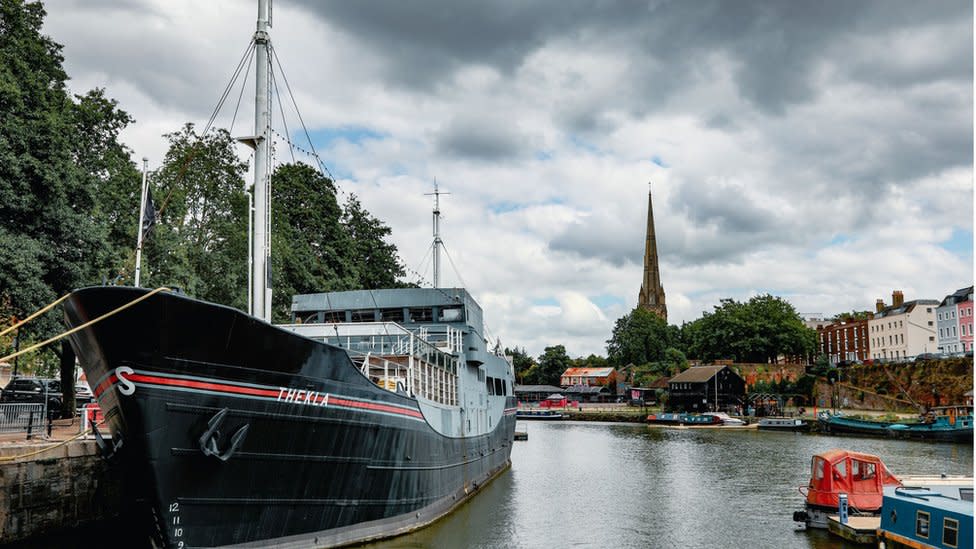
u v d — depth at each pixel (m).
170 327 15.02
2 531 18.72
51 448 19.67
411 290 32.28
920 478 25.80
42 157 28.81
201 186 48.09
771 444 65.00
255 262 21.84
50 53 33.69
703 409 107.50
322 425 18.47
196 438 15.82
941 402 88.56
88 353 15.60
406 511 22.84
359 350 25.70
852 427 76.00
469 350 31.83
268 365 16.86
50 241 29.45
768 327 120.06
